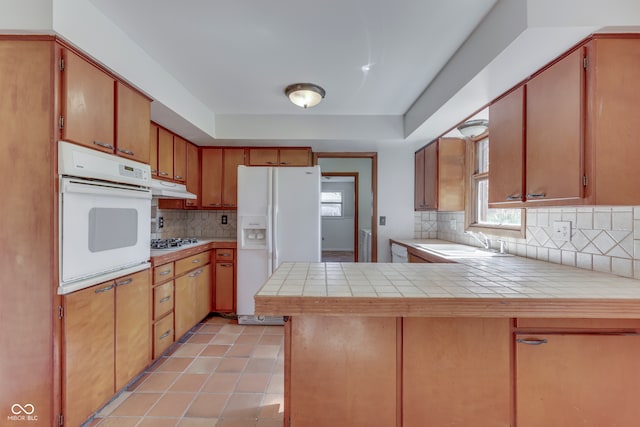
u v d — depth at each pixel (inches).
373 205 153.0
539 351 47.9
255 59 83.0
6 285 54.9
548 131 60.6
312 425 48.6
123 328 72.8
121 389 72.2
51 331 54.7
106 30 65.0
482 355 48.2
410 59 82.4
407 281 55.1
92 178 62.4
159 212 131.6
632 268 57.6
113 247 69.4
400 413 48.5
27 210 54.8
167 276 95.8
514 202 70.4
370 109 122.6
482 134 115.3
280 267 68.0
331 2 60.1
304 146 141.9
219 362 93.4
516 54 58.2
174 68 88.2
